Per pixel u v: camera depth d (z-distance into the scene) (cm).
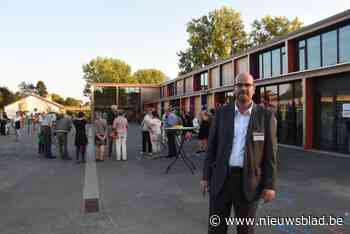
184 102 4206
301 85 1848
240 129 381
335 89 1625
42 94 15050
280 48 2100
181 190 877
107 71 9912
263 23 5725
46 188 916
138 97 6238
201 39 5903
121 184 957
